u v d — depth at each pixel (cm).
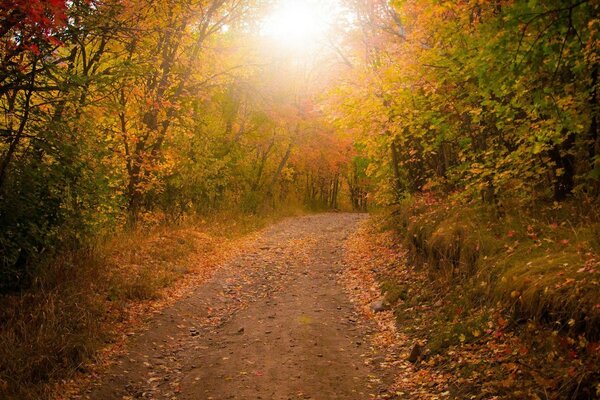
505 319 580
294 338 742
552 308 515
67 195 852
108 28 870
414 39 1010
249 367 645
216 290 1062
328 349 702
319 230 2141
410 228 1128
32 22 622
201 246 1448
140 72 988
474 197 938
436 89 929
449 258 855
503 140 847
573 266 541
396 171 1572
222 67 1820
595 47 555
